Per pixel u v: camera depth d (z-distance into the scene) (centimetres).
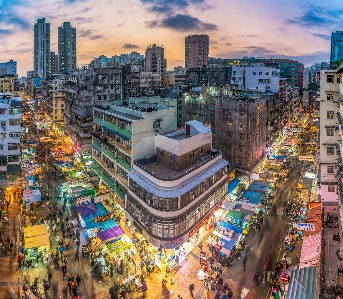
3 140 5841
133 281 3466
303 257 3319
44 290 3300
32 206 5119
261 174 6544
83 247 4041
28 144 8931
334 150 4028
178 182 3800
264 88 10069
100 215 4500
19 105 6197
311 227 3650
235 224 4466
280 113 9556
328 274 2795
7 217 4884
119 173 5038
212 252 3991
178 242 3716
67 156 7862
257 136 6438
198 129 4700
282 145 8781
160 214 3672
